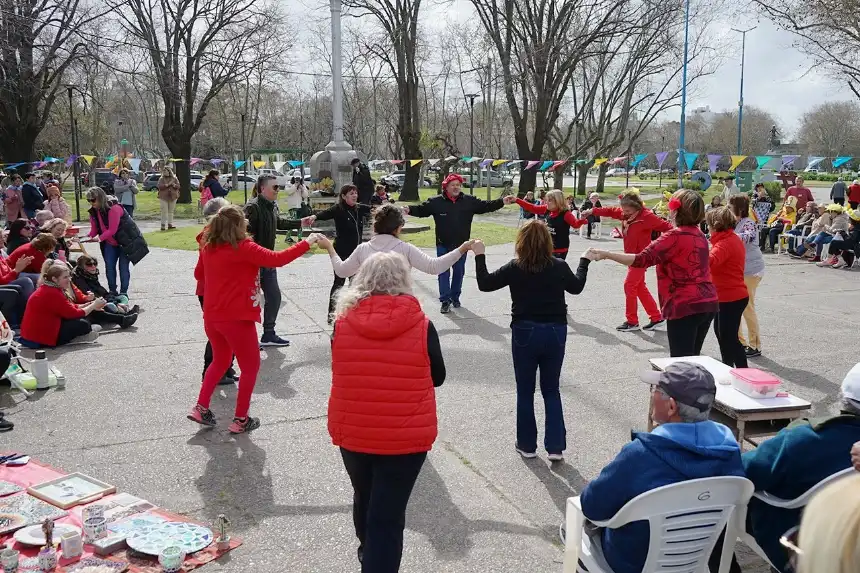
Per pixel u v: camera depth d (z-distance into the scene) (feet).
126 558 11.30
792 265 45.78
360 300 10.34
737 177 110.22
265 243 23.84
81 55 80.23
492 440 16.78
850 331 27.96
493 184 156.15
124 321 27.17
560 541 12.31
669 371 8.93
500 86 104.78
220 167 185.78
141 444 16.28
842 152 275.80
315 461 15.46
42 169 110.93
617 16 87.20
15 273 26.53
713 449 8.42
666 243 16.74
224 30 97.96
